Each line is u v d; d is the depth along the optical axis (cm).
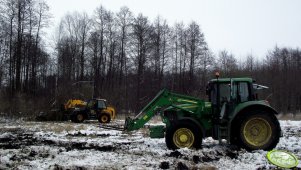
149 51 4453
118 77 4719
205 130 1083
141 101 4275
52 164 812
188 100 1110
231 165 829
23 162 825
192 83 4672
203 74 4762
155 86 4497
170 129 1038
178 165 793
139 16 4466
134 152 990
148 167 795
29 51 3981
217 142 1202
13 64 3769
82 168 775
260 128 1023
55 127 1914
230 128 1022
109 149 1062
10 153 957
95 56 4647
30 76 4103
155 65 4562
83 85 3803
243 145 1008
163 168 788
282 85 5497
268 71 5734
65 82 4147
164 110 1137
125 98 4269
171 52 4775
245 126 1016
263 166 812
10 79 3734
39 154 936
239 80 1076
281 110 5353
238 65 6003
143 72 4397
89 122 2734
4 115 3089
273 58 6644
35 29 3956
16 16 3775
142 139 1321
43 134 1523
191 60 4762
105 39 4681
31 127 1967
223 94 1081
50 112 2930
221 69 5272
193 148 1020
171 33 4750
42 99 3444
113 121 2802
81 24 4897
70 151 1007
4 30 3719
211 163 849
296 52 6675
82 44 4800
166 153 959
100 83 4597
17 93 3359
